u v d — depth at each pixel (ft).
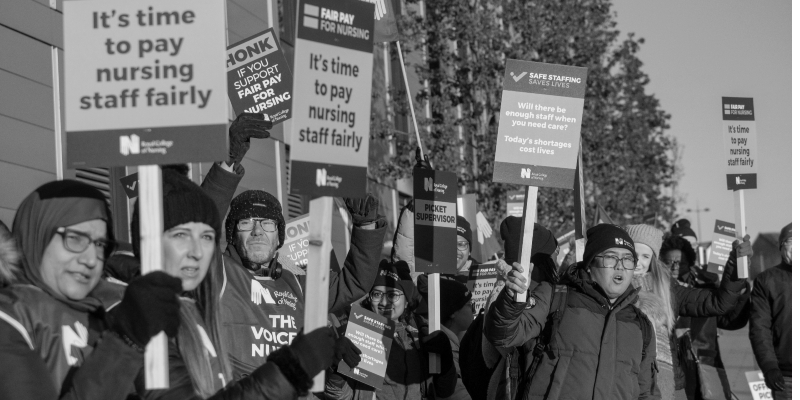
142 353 9.76
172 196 11.68
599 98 71.82
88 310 10.92
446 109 64.34
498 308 17.31
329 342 11.20
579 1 68.03
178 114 10.78
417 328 22.03
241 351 15.90
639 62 73.31
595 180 77.10
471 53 65.67
